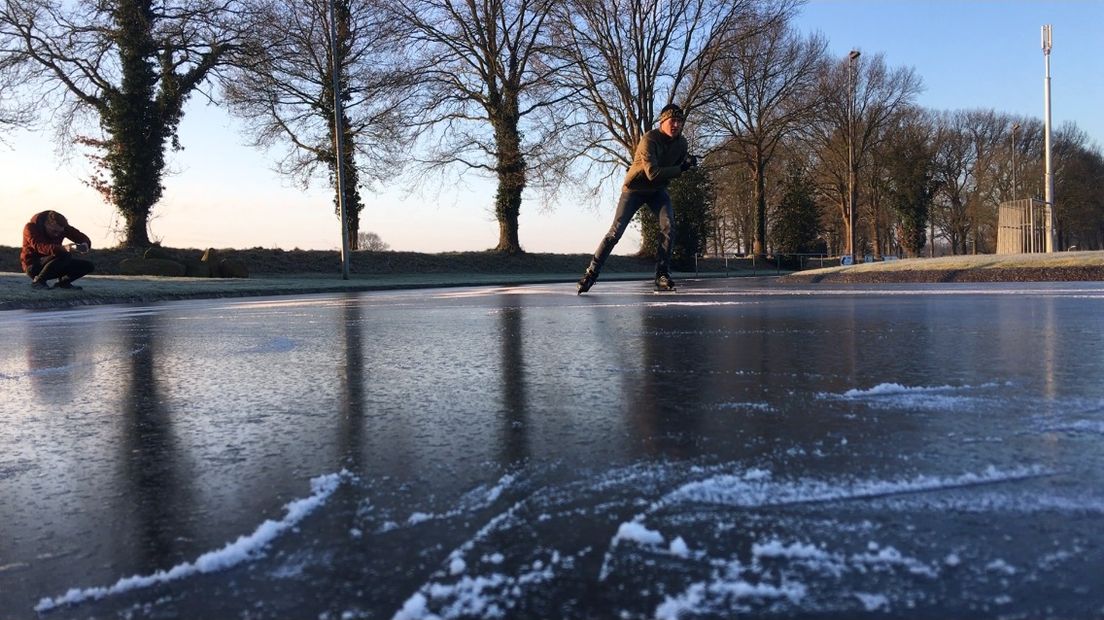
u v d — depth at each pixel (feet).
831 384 10.05
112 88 82.94
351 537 4.90
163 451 7.39
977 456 6.28
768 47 120.16
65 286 44.06
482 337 17.21
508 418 8.47
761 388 9.89
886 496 5.32
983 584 3.97
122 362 14.51
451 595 4.05
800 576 4.11
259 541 4.85
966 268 44.86
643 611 3.81
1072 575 4.04
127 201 84.33
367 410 9.16
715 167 130.31
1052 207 74.59
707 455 6.58
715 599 3.89
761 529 4.78
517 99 99.09
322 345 16.53
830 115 144.87
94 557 4.74
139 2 81.66
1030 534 4.59
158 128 84.89
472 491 5.78
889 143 178.19
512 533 4.89
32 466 6.96
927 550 4.39
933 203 214.90
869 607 3.76
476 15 98.12
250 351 15.85
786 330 17.15
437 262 104.27
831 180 182.91
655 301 28.91
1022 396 8.86
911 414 8.04
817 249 177.99
